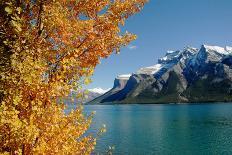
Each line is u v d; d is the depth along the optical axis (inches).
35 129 276.4
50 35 341.7
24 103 292.2
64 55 337.7
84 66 368.2
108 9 380.8
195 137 3449.8
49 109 297.9
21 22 304.0
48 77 317.1
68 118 316.2
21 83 287.6
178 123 5152.6
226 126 4394.7
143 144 2962.6
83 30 357.7
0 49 300.0
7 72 287.3
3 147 283.3
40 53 319.9
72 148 322.7
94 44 363.9
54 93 298.8
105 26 377.1
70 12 363.9
